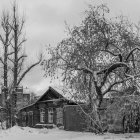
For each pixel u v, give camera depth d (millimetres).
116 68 28203
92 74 27391
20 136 27938
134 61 28219
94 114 26594
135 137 23797
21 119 53875
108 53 28828
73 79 27875
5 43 45469
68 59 28141
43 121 48594
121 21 28688
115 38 28422
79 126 34781
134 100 25438
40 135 28266
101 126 26609
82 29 28203
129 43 28484
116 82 27156
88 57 28219
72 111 36125
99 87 27000
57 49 28312
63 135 27281
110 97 27422
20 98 57781
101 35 28266
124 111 26078
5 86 45375
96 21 28078
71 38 28312
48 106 47094
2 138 26766
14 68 45250
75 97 27891
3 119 47875
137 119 28219
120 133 27594
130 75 26484
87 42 28172
